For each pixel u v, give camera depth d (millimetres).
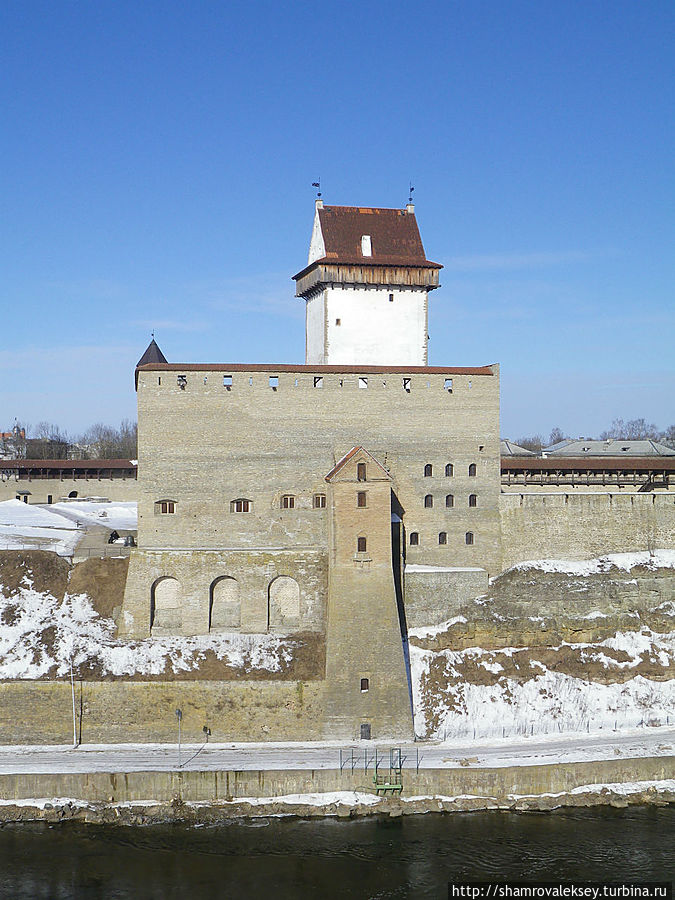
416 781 56094
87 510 93750
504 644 70125
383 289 81062
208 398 71375
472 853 49688
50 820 52906
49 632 64875
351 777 56125
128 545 74750
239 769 55750
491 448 75750
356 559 66250
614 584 74438
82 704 60938
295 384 72562
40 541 77625
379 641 64625
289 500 72125
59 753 58938
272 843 50812
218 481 71250
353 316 80562
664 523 79812
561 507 77500
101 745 60531
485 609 71750
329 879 47000
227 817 53656
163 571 68125
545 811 55031
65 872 47531
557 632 70625
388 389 73875
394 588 66438
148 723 61094
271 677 62906
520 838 51531
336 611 65312
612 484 88062
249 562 69000
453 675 66875
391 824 53250
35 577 69562
